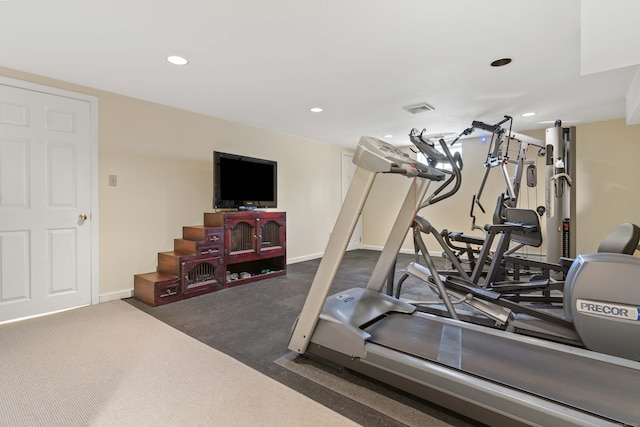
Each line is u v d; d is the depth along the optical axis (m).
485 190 5.45
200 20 1.91
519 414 1.24
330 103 3.53
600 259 1.91
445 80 2.86
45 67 2.58
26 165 2.71
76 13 1.84
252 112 3.90
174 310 2.96
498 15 1.85
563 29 2.00
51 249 2.85
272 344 2.24
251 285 3.90
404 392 1.65
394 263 2.56
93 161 3.08
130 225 3.37
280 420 1.44
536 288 2.73
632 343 1.77
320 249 5.98
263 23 1.95
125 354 2.08
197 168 3.96
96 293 3.12
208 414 1.48
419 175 2.06
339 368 1.88
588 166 4.46
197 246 3.45
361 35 2.08
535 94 3.21
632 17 1.44
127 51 2.31
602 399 1.24
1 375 1.82
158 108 3.57
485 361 1.55
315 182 5.83
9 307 2.63
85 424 1.42
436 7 1.78
